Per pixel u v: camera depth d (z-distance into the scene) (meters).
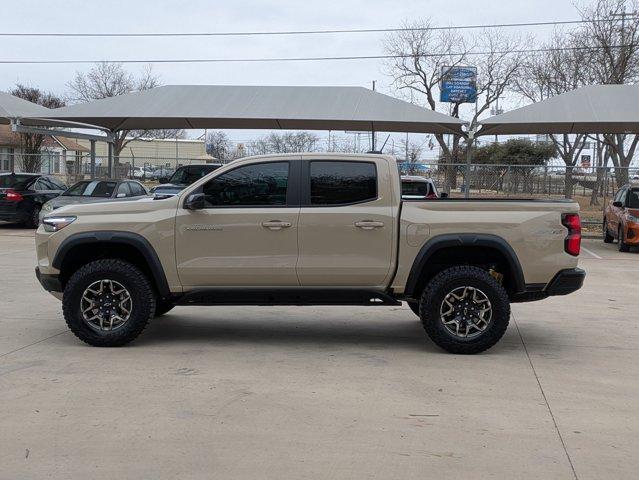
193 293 6.88
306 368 6.25
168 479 3.92
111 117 21.59
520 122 19.77
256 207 6.80
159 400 5.28
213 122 23.88
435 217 6.72
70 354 6.65
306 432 4.65
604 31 31.72
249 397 5.38
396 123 22.11
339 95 22.39
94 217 6.87
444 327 6.74
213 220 6.75
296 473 4.01
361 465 4.12
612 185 23.91
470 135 21.44
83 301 6.86
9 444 4.40
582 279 6.81
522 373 6.16
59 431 4.63
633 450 4.40
